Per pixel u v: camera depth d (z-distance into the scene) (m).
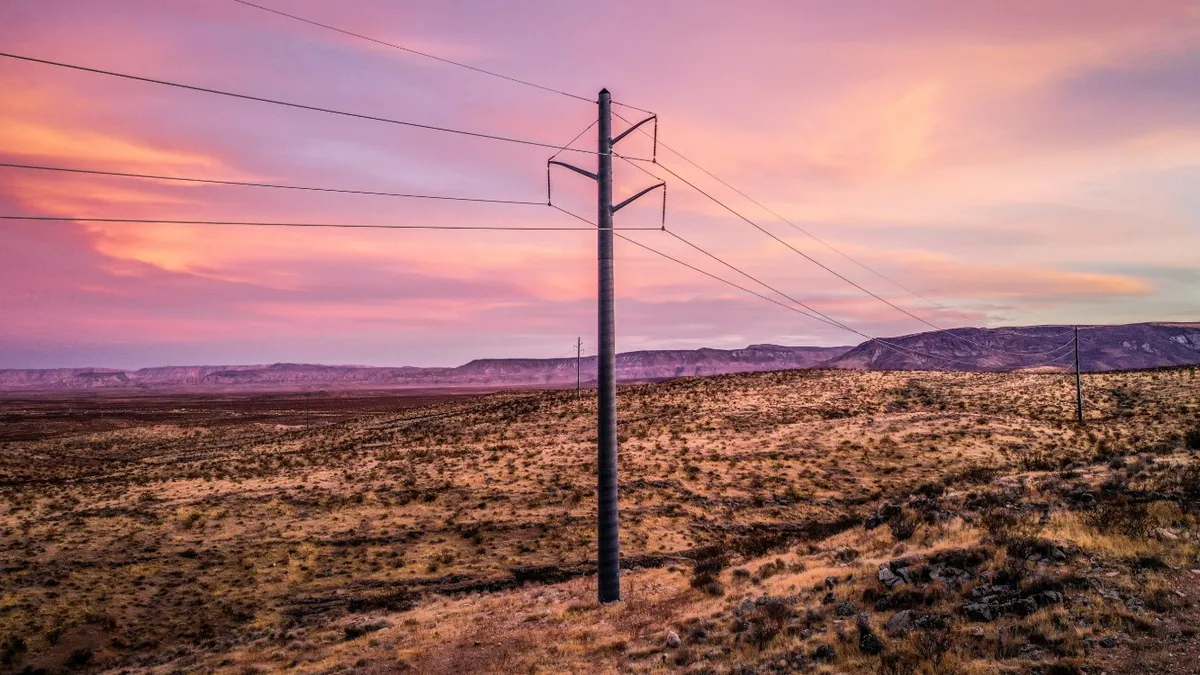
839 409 88.06
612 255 26.45
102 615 34.12
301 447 104.69
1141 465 29.20
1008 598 16.48
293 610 34.53
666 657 17.91
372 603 34.75
